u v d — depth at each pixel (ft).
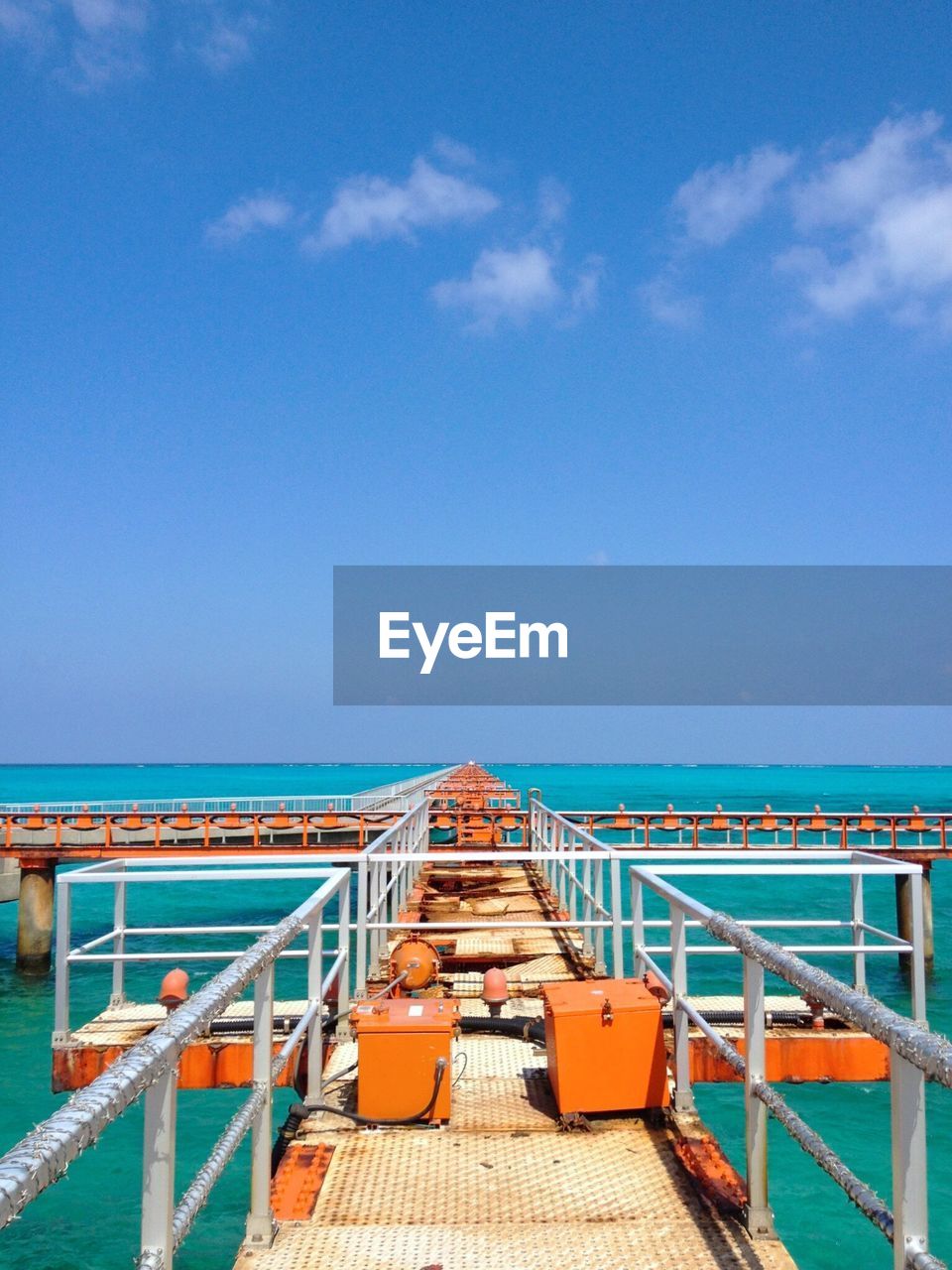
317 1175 14.61
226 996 9.73
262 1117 12.53
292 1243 12.47
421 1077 16.87
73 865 134.10
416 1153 15.49
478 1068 19.99
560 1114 16.58
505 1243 12.39
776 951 11.21
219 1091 40.86
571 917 36.91
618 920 25.93
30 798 311.47
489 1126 16.66
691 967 64.69
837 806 272.92
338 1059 20.42
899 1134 7.92
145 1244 8.05
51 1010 59.77
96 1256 26.68
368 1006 18.12
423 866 60.23
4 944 90.48
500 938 34.83
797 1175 32.14
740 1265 11.76
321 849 85.51
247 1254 12.17
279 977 57.93
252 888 118.21
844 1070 22.06
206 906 103.19
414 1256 12.08
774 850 80.38
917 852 78.84
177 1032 8.13
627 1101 16.55
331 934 72.43
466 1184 14.29
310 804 153.79
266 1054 12.58
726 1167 14.52
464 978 27.94
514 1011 23.89
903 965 71.51
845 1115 38.37
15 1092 42.37
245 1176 31.78
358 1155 15.44
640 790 428.15
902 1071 7.92
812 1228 28.14
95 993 63.10
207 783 536.83
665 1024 22.82
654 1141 15.93
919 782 600.80
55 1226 28.48
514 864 61.62
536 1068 19.95
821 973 9.89
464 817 83.76
